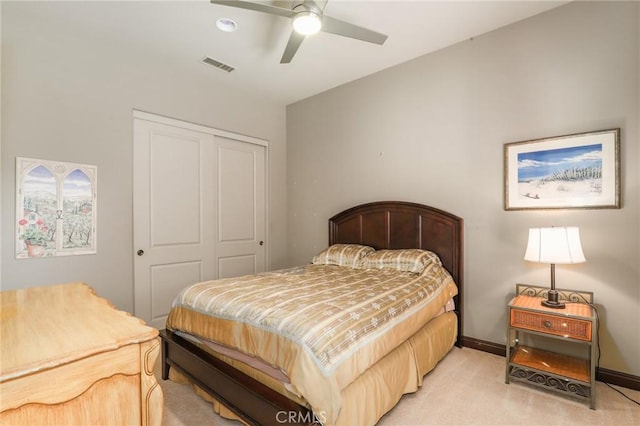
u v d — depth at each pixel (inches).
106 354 34.6
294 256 179.6
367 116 147.5
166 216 136.6
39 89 103.1
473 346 114.0
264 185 178.1
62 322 43.1
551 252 84.3
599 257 92.2
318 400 53.1
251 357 67.7
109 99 118.5
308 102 172.2
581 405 78.5
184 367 83.7
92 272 114.3
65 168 108.4
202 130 148.3
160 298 134.6
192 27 108.8
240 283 94.7
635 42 87.8
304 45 121.1
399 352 80.1
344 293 83.1
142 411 37.4
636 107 87.5
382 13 102.1
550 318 83.4
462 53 119.0
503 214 109.7
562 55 98.7
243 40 117.1
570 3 97.3
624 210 88.7
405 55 129.2
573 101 96.9
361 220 146.6
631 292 87.7
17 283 99.3
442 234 122.1
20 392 29.2
